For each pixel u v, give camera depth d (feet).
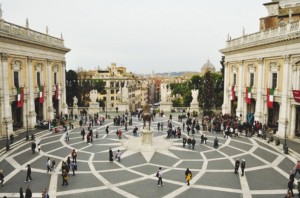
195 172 74.38
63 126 132.98
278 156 88.12
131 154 90.84
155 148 96.12
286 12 134.41
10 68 112.37
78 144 103.24
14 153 90.53
